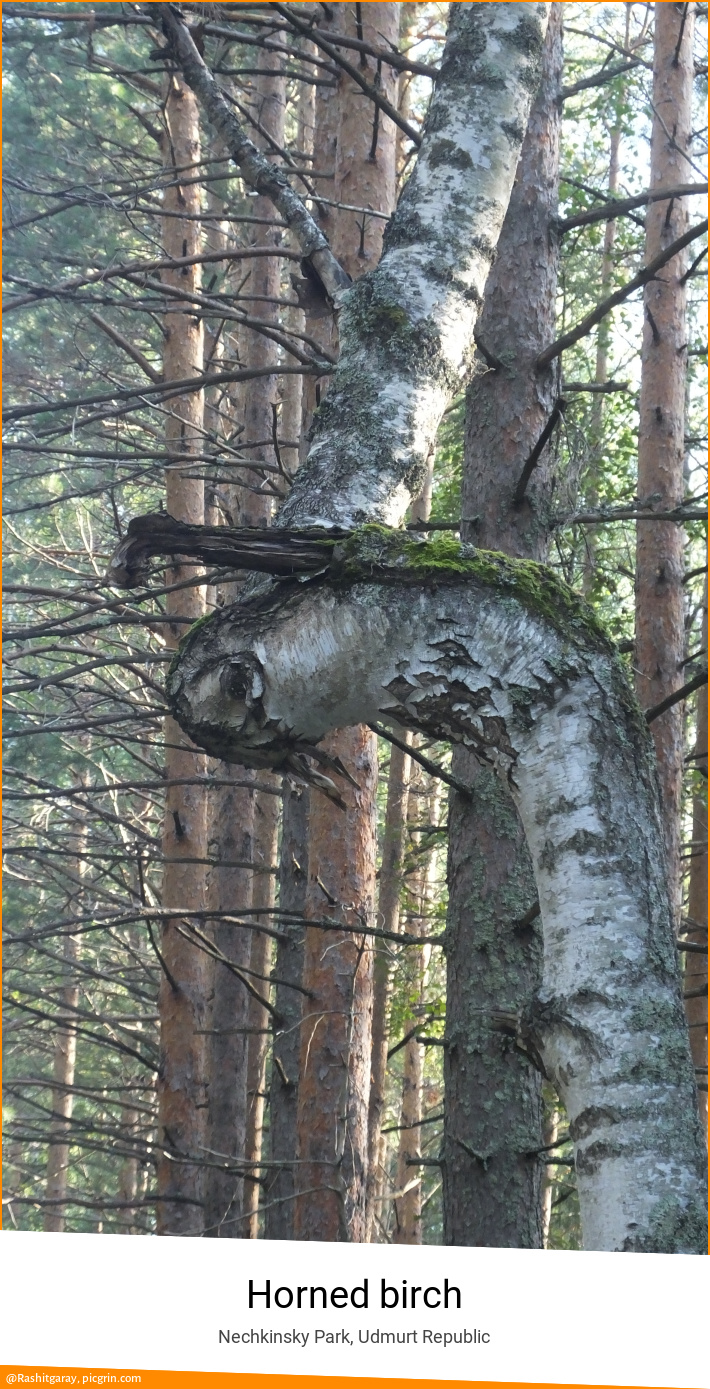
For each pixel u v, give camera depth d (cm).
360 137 585
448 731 170
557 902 161
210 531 174
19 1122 757
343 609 167
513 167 206
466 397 452
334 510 179
